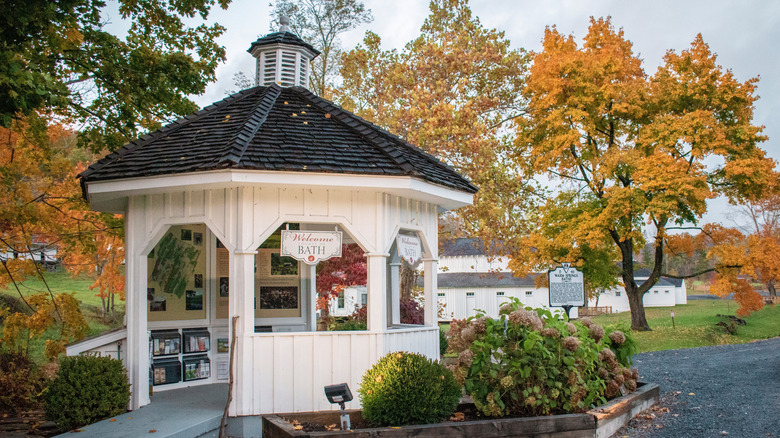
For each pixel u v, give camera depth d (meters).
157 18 11.62
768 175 23.77
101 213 12.04
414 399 6.09
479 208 20.48
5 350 12.16
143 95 10.95
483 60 23.73
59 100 6.34
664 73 25.02
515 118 25.98
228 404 6.73
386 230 7.84
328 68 27.12
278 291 10.05
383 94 23.28
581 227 23.86
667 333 24.70
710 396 9.45
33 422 8.95
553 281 10.04
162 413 7.27
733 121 24.77
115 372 7.44
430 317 8.97
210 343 9.57
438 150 19.80
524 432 6.28
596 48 25.41
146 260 7.98
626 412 7.55
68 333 10.64
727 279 25.75
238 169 6.85
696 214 25.06
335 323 15.66
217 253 9.77
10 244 11.09
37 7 6.47
